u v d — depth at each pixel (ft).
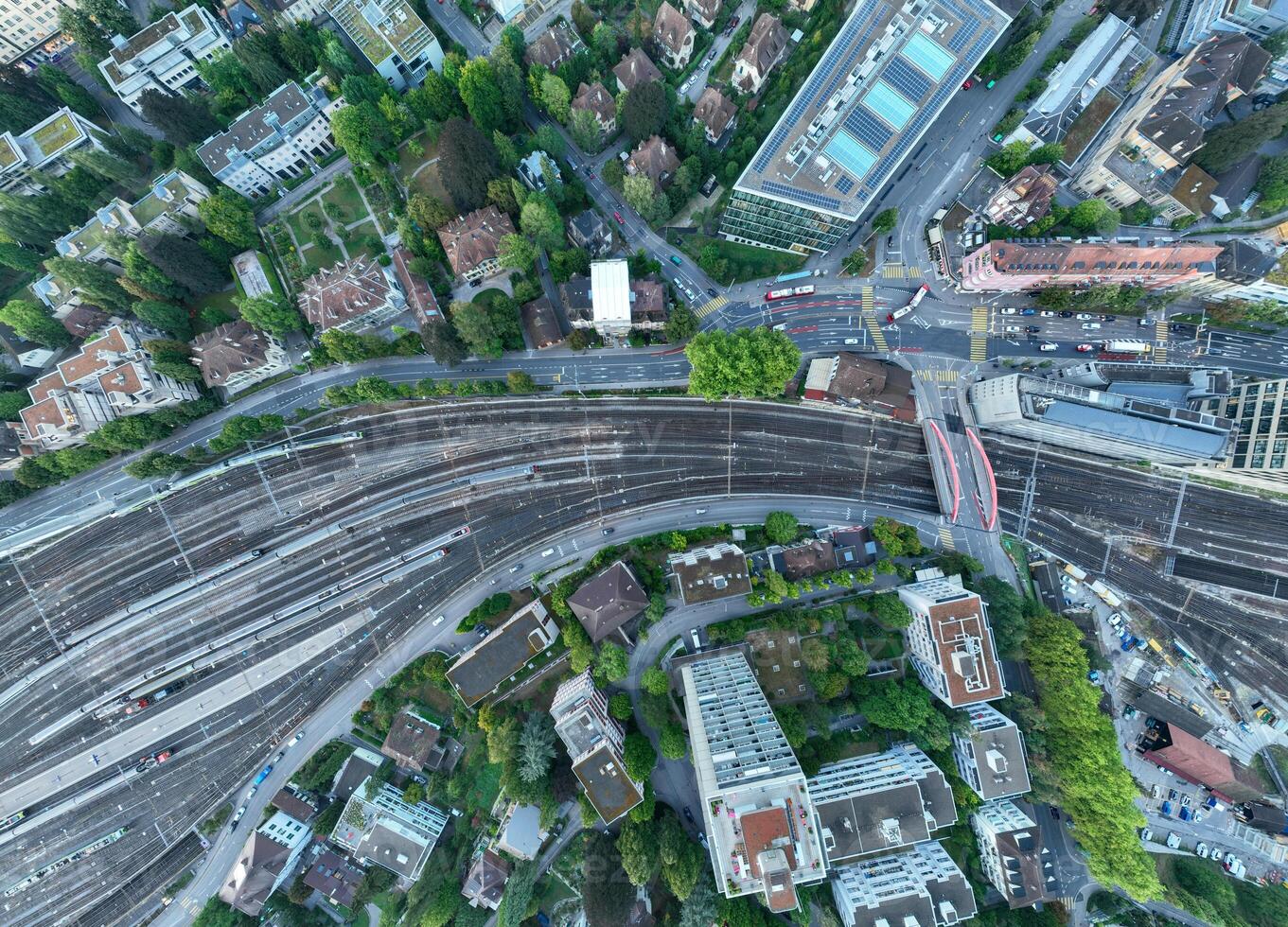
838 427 414.21
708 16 410.93
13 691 401.29
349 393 398.01
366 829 380.17
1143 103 392.27
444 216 392.88
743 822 286.05
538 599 400.67
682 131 406.00
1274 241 384.47
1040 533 410.93
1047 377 400.06
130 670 404.98
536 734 367.86
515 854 366.84
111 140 404.16
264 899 372.38
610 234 408.05
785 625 384.47
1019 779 355.15
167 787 398.62
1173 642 401.29
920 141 417.49
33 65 433.07
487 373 414.82
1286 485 374.63
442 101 399.03
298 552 411.95
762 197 356.79
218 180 398.01
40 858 392.06
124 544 408.67
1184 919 377.71
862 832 336.29
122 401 378.32
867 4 359.46
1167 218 400.67
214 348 382.01
